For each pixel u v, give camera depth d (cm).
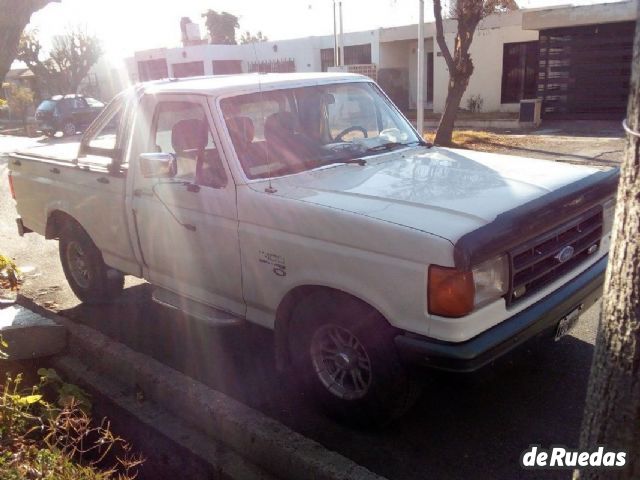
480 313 292
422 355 296
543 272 326
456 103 1424
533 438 341
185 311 433
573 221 346
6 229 900
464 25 1369
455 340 288
